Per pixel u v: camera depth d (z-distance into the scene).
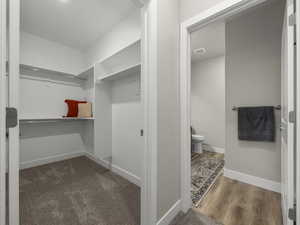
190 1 1.33
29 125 2.57
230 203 1.52
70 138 3.08
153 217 1.07
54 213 1.39
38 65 2.62
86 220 1.31
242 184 1.91
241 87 2.02
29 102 2.53
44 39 2.69
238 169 2.02
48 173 2.29
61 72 2.71
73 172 2.33
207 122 3.73
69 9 1.90
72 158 3.03
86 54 3.10
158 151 1.12
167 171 1.23
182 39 1.37
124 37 2.12
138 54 1.99
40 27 2.33
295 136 0.91
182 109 1.38
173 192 1.31
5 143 0.52
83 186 1.89
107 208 1.46
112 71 2.51
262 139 1.82
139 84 1.97
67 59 2.98
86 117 2.61
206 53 3.37
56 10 1.92
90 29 2.38
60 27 2.33
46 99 2.72
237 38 2.05
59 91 2.88
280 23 1.73
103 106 2.40
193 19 1.30
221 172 2.29
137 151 1.99
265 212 1.38
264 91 1.85
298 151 0.86
